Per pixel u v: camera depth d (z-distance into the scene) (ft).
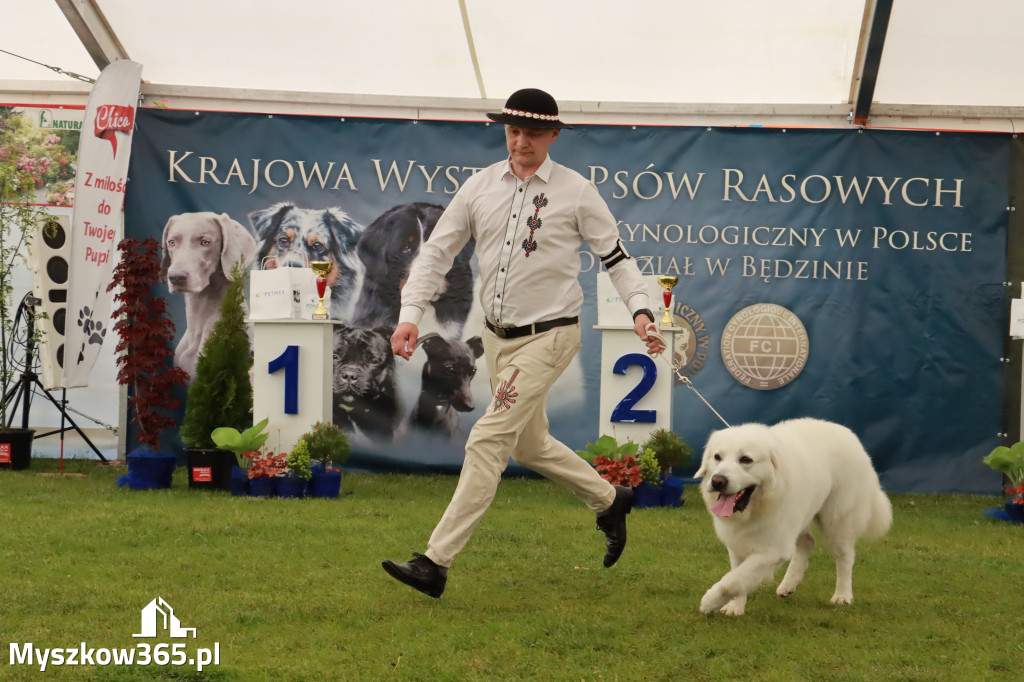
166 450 29.96
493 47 28.27
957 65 27.63
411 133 30.19
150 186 30.12
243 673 10.46
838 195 29.48
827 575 17.08
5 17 27.96
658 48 28.02
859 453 15.31
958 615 14.12
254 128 30.25
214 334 26.25
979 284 29.25
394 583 14.96
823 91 29.30
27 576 14.84
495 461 13.51
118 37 28.50
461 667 10.89
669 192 29.84
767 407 29.60
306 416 25.09
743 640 12.32
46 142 29.68
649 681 10.65
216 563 16.07
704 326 29.76
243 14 27.61
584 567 16.60
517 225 13.80
